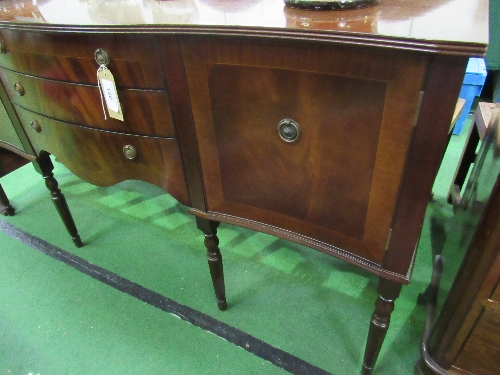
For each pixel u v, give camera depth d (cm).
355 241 66
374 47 46
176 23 56
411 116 49
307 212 69
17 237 136
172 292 111
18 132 102
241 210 77
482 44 40
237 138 66
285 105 58
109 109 73
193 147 71
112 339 99
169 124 70
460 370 76
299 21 53
